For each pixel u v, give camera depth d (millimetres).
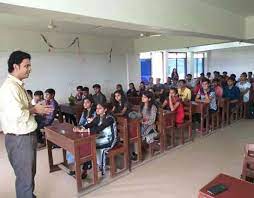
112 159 2932
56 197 2574
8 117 1794
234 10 4602
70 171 3070
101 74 7418
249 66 10422
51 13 2252
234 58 10836
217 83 5629
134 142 3283
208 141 4219
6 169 3348
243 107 5918
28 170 1908
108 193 2613
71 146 2570
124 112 4047
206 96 4781
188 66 10773
